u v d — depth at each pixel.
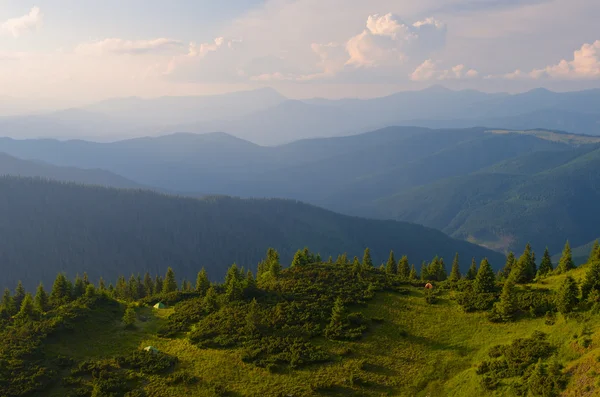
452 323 64.88
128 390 51.34
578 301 55.47
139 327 69.94
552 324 54.56
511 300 62.69
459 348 57.78
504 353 51.28
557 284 71.75
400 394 49.62
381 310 71.12
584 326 48.31
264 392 50.56
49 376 52.31
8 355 54.94
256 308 70.31
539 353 48.34
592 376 38.62
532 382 42.56
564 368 42.97
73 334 63.72
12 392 48.62
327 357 57.06
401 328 64.75
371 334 63.22
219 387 51.38
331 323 65.31
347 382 52.03
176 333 66.69
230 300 74.81
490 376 47.47
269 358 56.88
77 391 50.16
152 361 57.12
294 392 50.28
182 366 56.56
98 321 69.12
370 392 50.16
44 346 58.84
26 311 67.56
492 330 60.16
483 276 73.81
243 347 60.16
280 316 66.88
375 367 55.03
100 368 54.66
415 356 57.16
